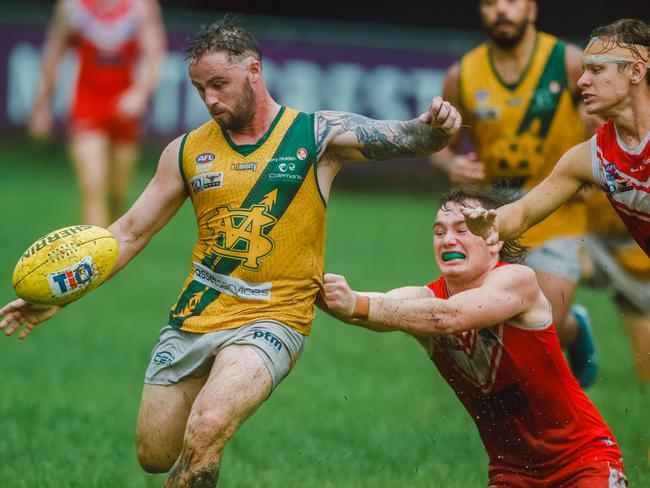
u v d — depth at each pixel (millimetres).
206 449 15523
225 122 16750
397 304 16547
